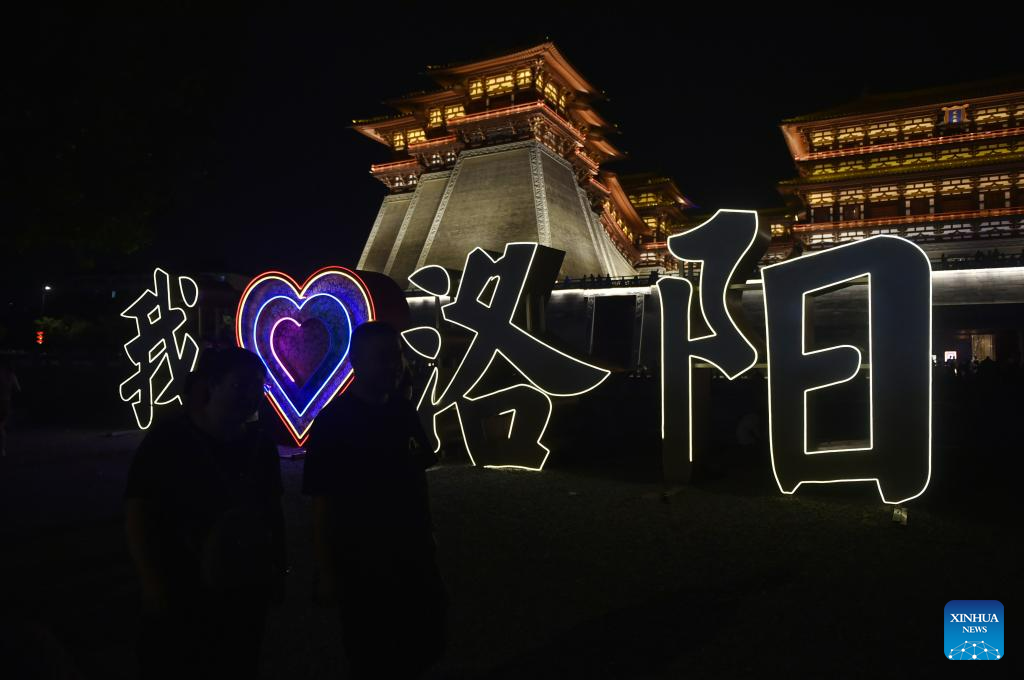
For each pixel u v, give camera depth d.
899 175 44.81
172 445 3.03
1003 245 42.38
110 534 7.94
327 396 13.09
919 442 8.72
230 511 3.01
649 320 32.44
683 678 4.27
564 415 15.26
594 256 56.38
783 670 4.36
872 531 7.81
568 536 7.67
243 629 3.08
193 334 17.64
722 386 16.30
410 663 3.30
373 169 64.12
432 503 9.45
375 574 3.23
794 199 51.91
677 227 76.25
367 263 62.16
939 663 4.44
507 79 54.81
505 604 5.58
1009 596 5.64
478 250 12.64
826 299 29.67
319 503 3.26
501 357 12.79
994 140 43.66
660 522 8.30
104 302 47.91
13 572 6.56
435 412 12.92
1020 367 16.56
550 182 55.09
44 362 25.50
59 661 1.90
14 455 14.16
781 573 6.30
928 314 8.77
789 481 9.54
